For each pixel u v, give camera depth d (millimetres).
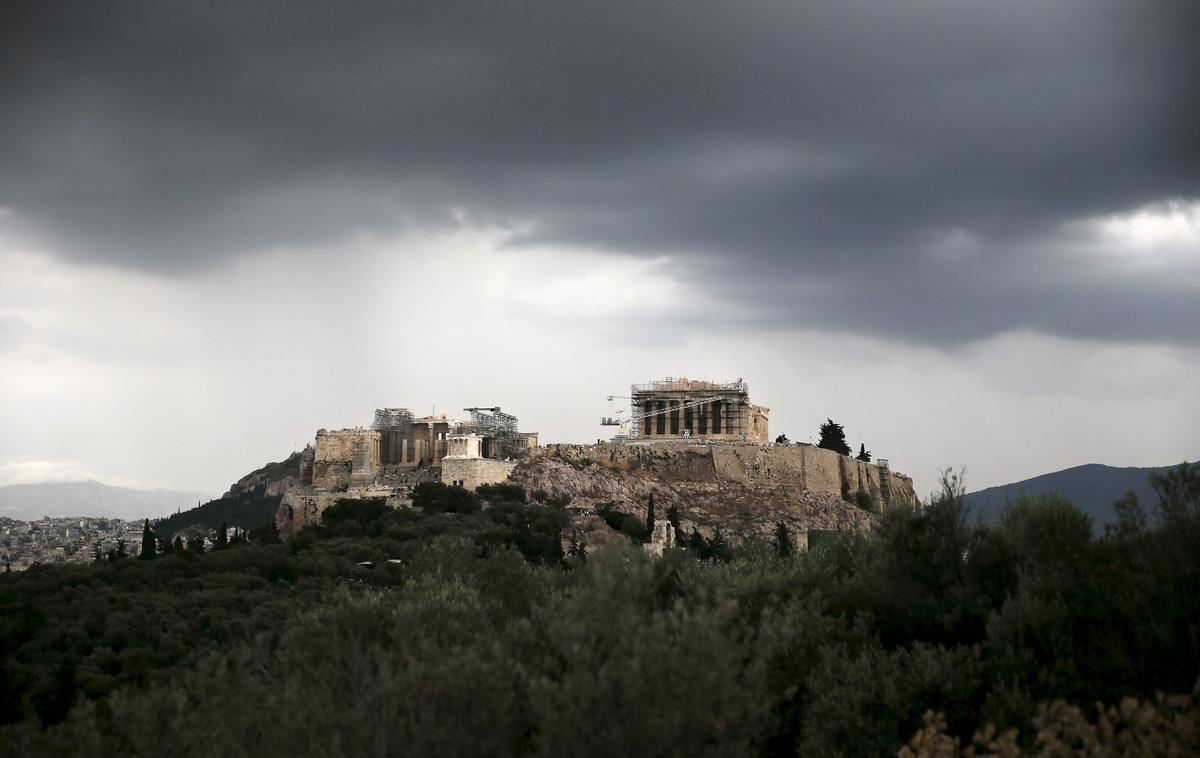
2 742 45219
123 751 46750
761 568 67688
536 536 168375
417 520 189250
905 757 41406
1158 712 39844
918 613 60156
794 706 53500
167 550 179750
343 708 47594
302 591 130625
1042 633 53219
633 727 38156
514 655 48688
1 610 117875
